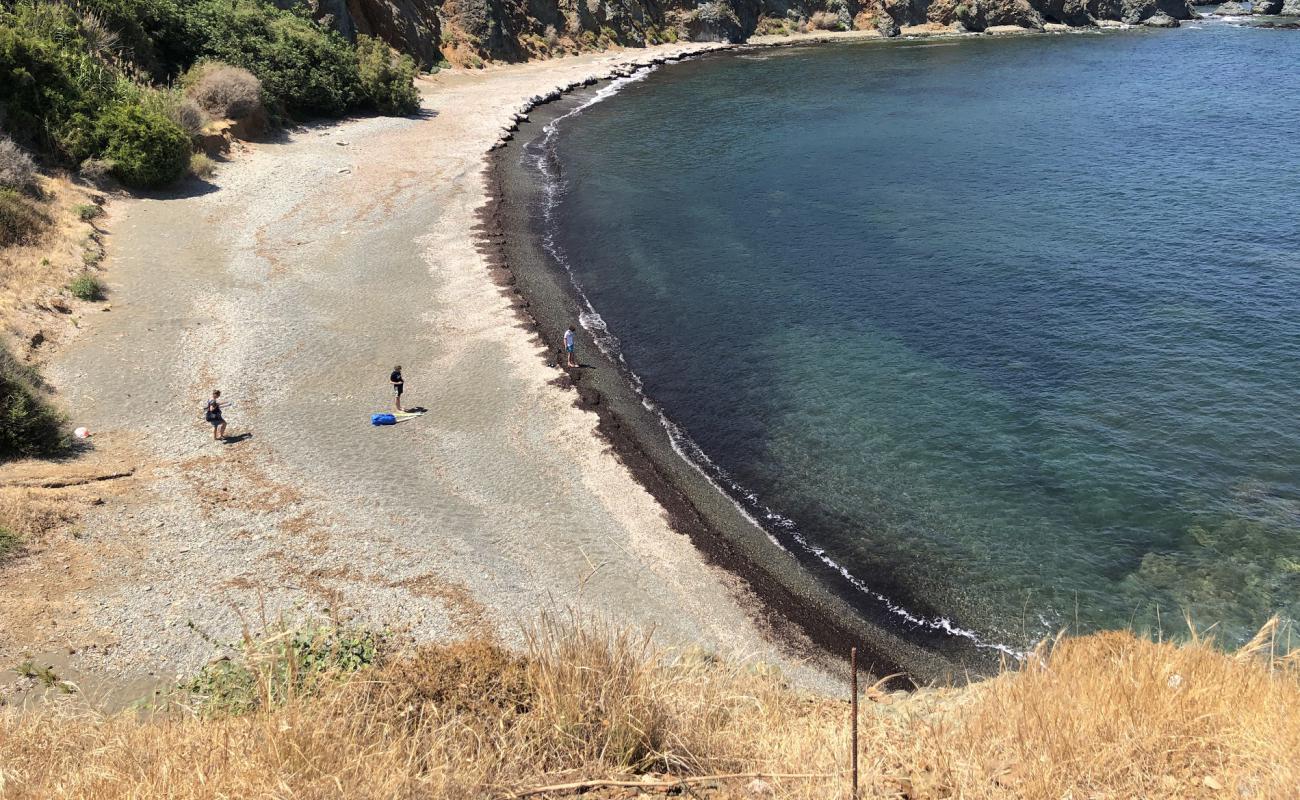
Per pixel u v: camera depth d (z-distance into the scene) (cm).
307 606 2077
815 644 2214
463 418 3048
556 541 2492
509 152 6475
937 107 8188
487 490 2684
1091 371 3444
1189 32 12438
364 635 1287
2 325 3073
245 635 995
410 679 945
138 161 4569
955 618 2316
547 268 4500
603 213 5353
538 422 3073
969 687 1209
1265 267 4303
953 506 2720
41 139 4434
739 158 6575
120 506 2361
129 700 1706
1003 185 5809
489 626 2078
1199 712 844
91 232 3997
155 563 2167
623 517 2634
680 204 5559
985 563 2489
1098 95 8544
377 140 6369
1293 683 934
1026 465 2894
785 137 7169
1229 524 2569
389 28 8275
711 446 3064
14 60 4388
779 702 1108
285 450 2756
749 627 2250
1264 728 798
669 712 881
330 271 4125
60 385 2934
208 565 2192
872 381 3447
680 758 819
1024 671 1016
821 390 3394
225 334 3431
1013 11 12850
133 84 5203
